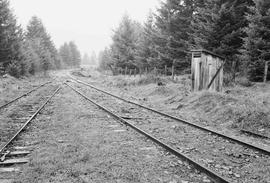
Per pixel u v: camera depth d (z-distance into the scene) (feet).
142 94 59.57
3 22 89.45
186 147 21.74
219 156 19.83
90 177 15.47
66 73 201.57
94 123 29.19
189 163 17.72
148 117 33.65
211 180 15.34
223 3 58.08
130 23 133.90
